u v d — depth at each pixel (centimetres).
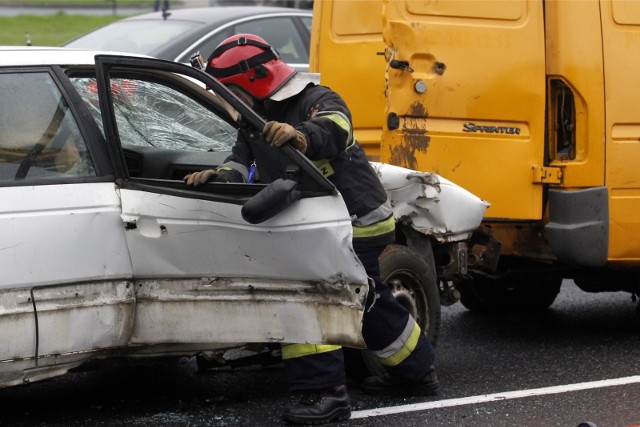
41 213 562
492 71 792
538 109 802
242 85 598
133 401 682
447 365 801
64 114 588
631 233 821
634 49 817
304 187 580
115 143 588
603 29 807
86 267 571
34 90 585
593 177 806
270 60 602
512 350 853
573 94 803
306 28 1249
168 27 1190
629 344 876
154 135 655
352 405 679
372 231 630
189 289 593
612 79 809
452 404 689
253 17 1205
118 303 582
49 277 561
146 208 582
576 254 808
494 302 980
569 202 805
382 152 786
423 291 739
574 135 809
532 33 798
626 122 815
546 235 818
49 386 717
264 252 581
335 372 623
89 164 585
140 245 585
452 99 787
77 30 2927
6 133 571
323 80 930
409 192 733
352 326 588
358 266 585
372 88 902
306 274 583
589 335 911
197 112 669
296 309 589
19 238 554
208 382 732
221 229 581
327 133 580
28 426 625
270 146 573
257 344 645
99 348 581
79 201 572
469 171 795
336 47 923
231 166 616
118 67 595
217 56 604
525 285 975
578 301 1066
